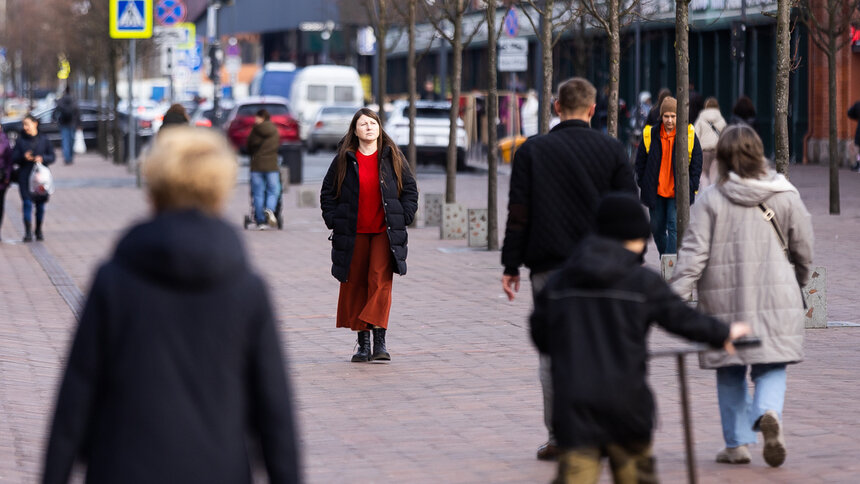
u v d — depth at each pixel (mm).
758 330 15242
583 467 11164
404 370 22688
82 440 8297
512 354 24109
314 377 22109
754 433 15852
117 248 8352
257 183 49906
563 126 15875
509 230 15859
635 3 36062
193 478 8109
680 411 18984
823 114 84188
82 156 120438
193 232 8219
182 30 88438
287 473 8359
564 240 15578
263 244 44562
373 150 23516
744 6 71312
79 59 141125
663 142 34781
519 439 17484
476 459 16422
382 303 23141
